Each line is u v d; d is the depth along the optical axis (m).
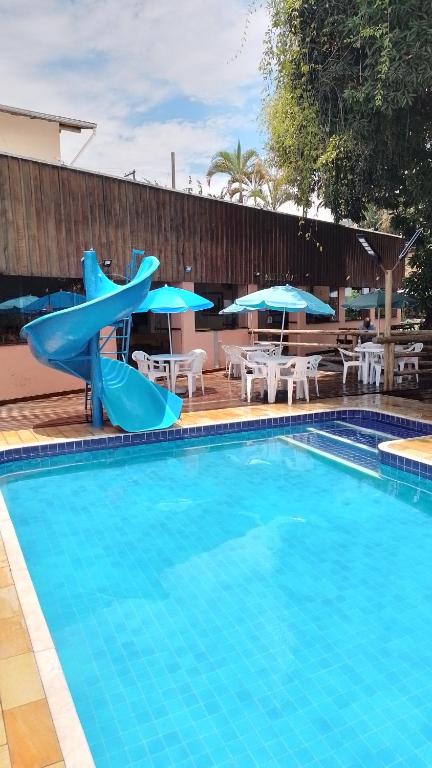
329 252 17.30
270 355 10.84
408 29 7.47
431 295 16.92
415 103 8.76
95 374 7.34
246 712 2.52
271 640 3.07
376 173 11.15
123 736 2.38
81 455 6.80
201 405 8.94
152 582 3.74
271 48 9.94
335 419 8.45
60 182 10.16
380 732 2.39
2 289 9.61
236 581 3.76
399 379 11.58
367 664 2.86
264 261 14.94
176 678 2.75
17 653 2.59
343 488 5.67
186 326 13.17
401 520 4.83
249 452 7.00
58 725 2.13
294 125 10.29
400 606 3.43
